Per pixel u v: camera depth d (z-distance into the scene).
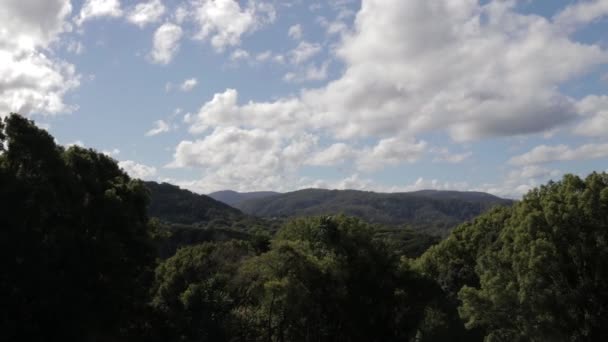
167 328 34.31
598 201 31.56
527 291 31.92
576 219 32.00
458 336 51.22
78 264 25.92
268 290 33.22
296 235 44.34
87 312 26.00
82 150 31.14
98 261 26.83
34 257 23.97
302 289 34.66
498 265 37.41
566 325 31.25
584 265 32.09
